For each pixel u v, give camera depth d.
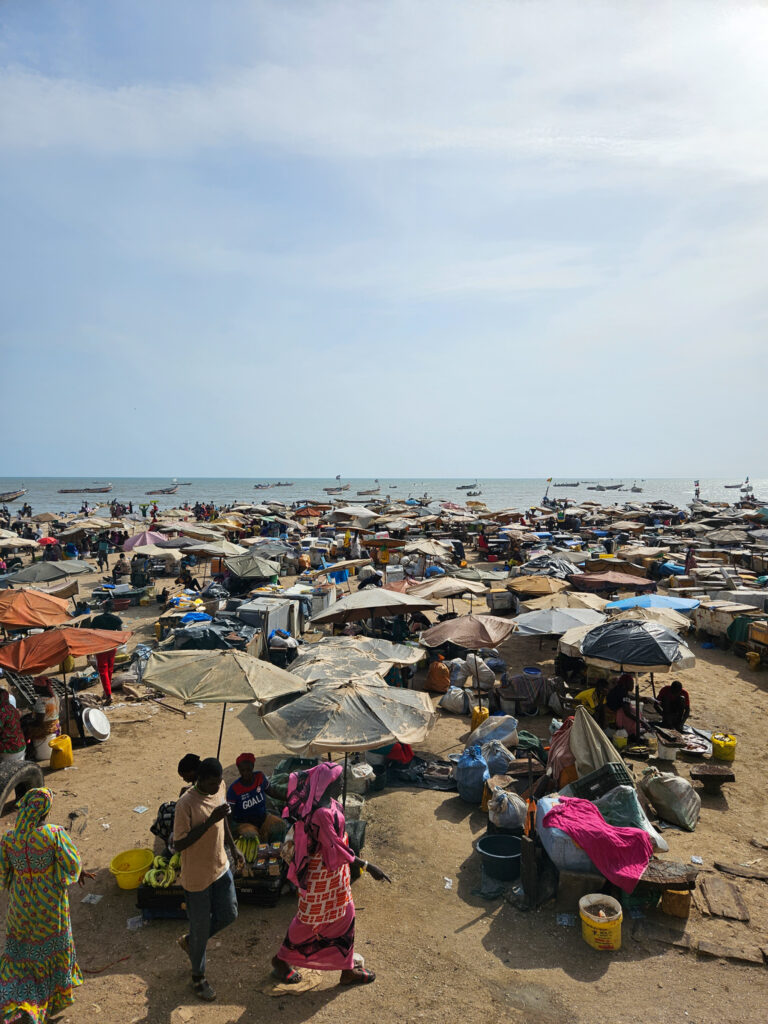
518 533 36.69
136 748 10.48
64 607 12.80
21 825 4.55
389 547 28.94
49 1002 4.57
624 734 10.62
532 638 18.27
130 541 25.44
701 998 5.11
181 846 4.80
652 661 9.57
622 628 10.22
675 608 13.73
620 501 129.00
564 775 7.79
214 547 25.09
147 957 5.49
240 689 6.82
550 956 5.61
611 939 5.65
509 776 8.62
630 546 33.50
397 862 7.16
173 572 30.05
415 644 15.30
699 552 32.31
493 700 12.54
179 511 50.44
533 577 16.47
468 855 7.32
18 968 4.47
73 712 10.73
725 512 48.47
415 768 9.55
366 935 5.87
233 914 5.14
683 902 6.06
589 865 6.23
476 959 5.55
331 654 9.11
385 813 8.30
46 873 4.51
